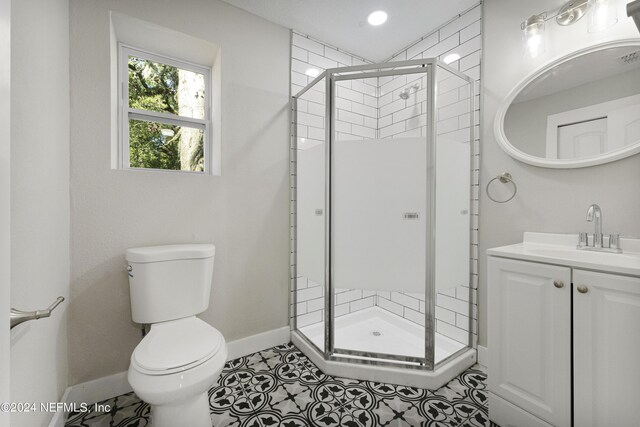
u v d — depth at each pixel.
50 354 1.15
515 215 1.61
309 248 1.94
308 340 1.96
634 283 0.89
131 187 1.52
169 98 1.88
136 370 1.04
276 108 2.01
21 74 0.91
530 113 1.53
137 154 1.77
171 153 1.86
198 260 1.51
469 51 1.83
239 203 1.87
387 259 1.65
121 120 1.67
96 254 1.44
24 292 0.91
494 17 1.70
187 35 1.67
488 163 1.72
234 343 1.84
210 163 1.93
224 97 1.80
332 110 1.74
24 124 0.93
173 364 1.04
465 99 1.83
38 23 1.04
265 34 1.96
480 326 1.76
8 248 0.54
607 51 1.31
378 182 1.67
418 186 1.60
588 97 1.35
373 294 2.55
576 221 1.40
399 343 2.03
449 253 1.67
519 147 1.57
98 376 1.45
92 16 1.42
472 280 1.80
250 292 1.92
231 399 1.44
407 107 2.24
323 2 1.80
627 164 1.26
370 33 2.11
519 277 1.18
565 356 1.04
